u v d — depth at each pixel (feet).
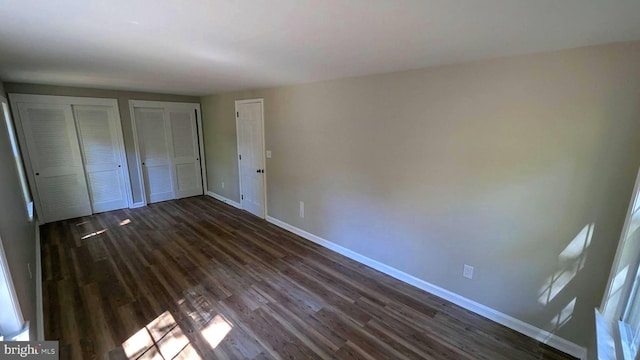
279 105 13.15
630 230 4.90
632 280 4.85
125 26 4.98
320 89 11.07
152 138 17.74
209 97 18.19
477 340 7.09
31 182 13.79
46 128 13.99
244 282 9.55
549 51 5.99
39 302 7.73
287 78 10.63
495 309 7.67
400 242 9.49
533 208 6.68
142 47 6.40
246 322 7.68
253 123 14.99
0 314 4.50
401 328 7.50
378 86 9.15
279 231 13.97
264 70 9.05
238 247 12.17
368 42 5.75
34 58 7.66
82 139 15.17
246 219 15.57
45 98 13.76
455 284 8.36
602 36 4.97
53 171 14.43
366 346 6.91
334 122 10.79
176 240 12.82
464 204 7.78
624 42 5.24
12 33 5.45
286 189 13.73
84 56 7.46
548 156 6.32
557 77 5.99
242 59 7.53
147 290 9.05
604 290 5.89
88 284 9.32
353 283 9.52
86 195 15.65
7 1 3.94
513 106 6.61
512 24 4.55
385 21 4.56
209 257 11.28
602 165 5.74
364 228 10.53
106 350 6.67
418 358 6.57
